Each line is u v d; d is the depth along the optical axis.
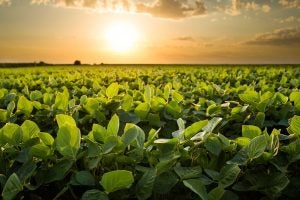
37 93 5.06
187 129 2.42
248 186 2.18
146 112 3.52
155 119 3.51
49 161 2.32
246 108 3.75
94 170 2.16
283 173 2.14
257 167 2.29
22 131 2.46
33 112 4.70
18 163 2.31
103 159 2.22
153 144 2.45
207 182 2.08
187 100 4.94
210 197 1.86
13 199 2.00
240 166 2.26
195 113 4.05
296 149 2.32
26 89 6.14
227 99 5.67
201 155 2.40
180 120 2.64
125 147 2.29
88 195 1.87
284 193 2.27
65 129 2.15
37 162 2.29
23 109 3.91
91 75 13.60
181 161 2.34
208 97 5.83
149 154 2.35
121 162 2.25
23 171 2.08
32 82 9.09
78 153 2.30
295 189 2.29
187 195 2.11
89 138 2.48
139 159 2.29
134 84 8.29
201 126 2.40
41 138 2.34
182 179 2.09
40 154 2.23
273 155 2.26
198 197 2.03
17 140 2.43
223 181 2.06
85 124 3.81
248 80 10.28
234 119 3.81
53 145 2.31
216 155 2.35
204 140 2.37
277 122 4.06
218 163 2.38
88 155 2.19
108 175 1.84
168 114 3.87
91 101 3.79
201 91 6.15
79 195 2.17
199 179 2.10
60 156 2.39
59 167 2.11
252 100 4.02
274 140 2.33
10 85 8.88
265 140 2.17
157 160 2.31
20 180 2.03
